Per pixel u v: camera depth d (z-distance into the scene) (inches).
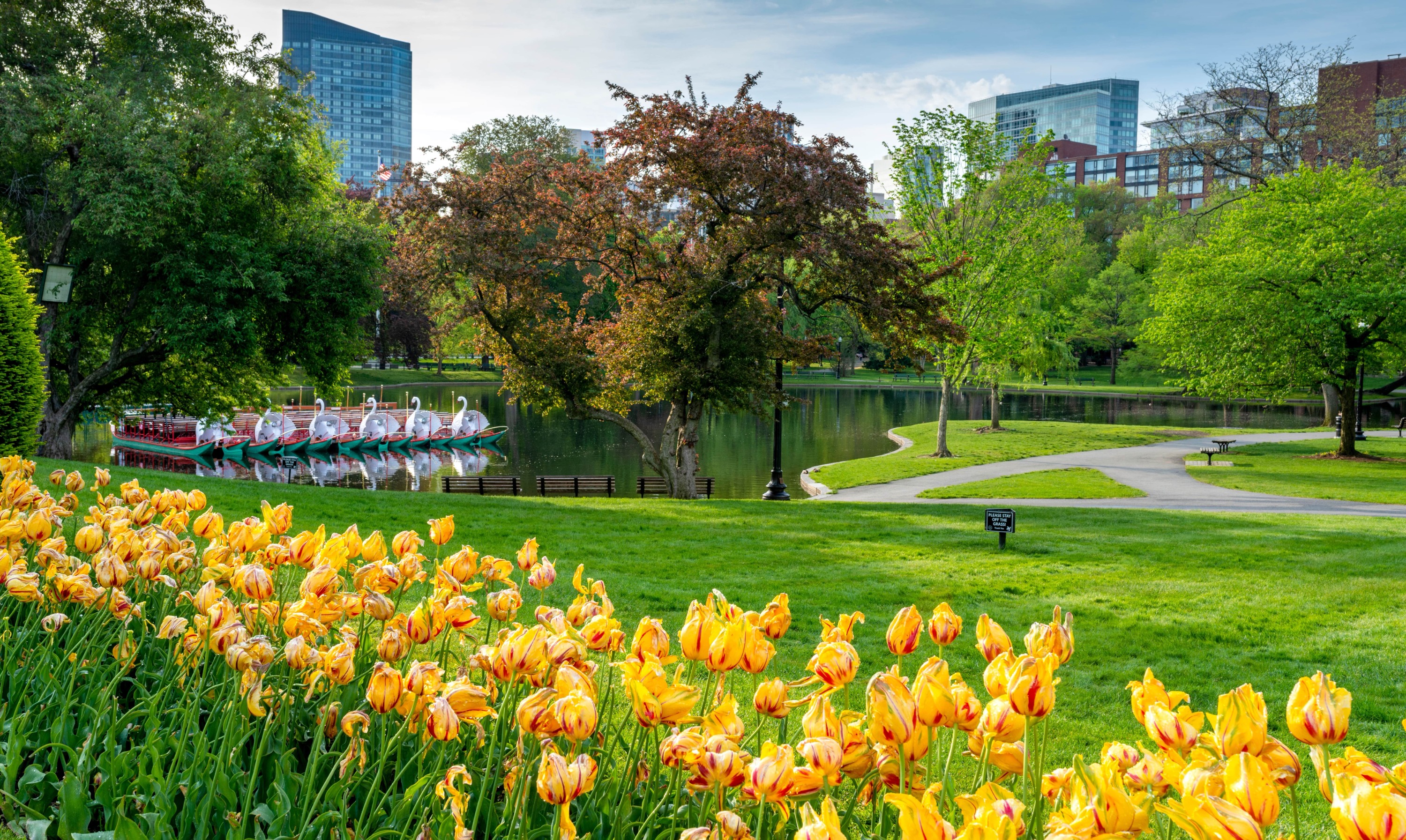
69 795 98.2
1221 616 356.5
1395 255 1149.1
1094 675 277.4
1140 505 847.1
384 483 1251.2
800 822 99.0
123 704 137.4
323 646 132.1
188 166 853.2
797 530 572.4
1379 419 2018.9
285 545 140.2
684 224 805.9
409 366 3511.3
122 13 874.8
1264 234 1250.0
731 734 82.8
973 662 278.8
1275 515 695.7
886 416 2202.3
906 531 570.6
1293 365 1218.0
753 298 847.1
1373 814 48.8
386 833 98.4
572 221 798.5
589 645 107.3
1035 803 71.7
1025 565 461.1
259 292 851.4
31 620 146.1
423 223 762.8
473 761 113.5
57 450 869.2
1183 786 59.2
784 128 779.4
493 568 131.8
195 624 123.2
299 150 1039.6
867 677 254.4
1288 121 1833.2
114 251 807.1
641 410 2425.0
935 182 1253.7
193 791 100.0
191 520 304.7
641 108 779.4
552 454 1557.6
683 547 492.4
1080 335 3085.6
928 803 59.8
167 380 1002.7
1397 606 375.6
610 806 106.8
